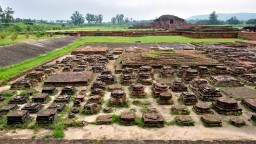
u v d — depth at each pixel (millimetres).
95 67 16906
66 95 11570
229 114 9633
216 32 43781
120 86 12922
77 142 7684
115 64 18750
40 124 8664
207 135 8094
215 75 15570
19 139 7844
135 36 48656
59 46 31375
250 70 15867
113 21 199000
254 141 7719
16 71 15828
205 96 11227
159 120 8711
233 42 35594
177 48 27594
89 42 36531
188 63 17562
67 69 16797
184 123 8805
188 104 10711
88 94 12055
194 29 47750
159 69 17297
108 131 8406
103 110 10008
